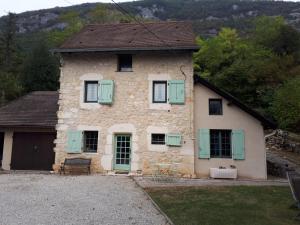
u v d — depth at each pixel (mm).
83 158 13617
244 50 35219
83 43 14664
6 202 8055
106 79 14078
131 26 17297
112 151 13586
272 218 6832
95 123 13852
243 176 13172
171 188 10039
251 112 13484
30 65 32312
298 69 30469
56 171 13672
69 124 13984
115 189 9859
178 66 13805
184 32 15531
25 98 17859
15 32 43312
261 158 13250
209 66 33781
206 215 6996
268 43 41125
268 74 27969
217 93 13797
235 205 7871
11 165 14875
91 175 12906
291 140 21062
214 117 13672
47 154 14859
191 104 13508
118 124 13711
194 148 13391
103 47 13695
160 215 7062
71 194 9023
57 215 6941
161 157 13297
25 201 8164
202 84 13945
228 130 13656
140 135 13523
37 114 15781
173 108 13555
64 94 14227
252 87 26922
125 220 6645
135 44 13984
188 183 11289
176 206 7754
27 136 15102
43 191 9398
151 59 14008
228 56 33562
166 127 13453
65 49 13805
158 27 16703
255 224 6391
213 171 12945
